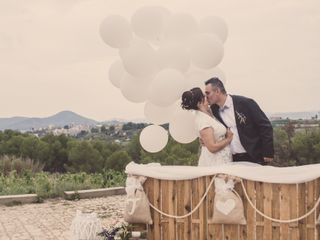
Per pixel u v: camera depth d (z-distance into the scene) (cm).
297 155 2516
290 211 555
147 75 662
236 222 564
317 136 2469
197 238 595
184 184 603
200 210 592
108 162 3244
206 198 589
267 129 618
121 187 1547
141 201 611
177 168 605
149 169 616
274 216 560
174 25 657
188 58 651
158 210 616
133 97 683
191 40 668
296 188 554
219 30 693
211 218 584
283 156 2511
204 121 605
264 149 621
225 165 582
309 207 551
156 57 657
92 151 3447
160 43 683
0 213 1212
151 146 713
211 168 581
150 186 621
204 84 673
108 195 1512
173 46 646
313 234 552
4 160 2098
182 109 651
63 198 1461
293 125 2506
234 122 624
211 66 653
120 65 737
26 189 1512
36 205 1341
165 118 690
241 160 624
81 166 3422
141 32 666
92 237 625
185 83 639
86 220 627
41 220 1102
